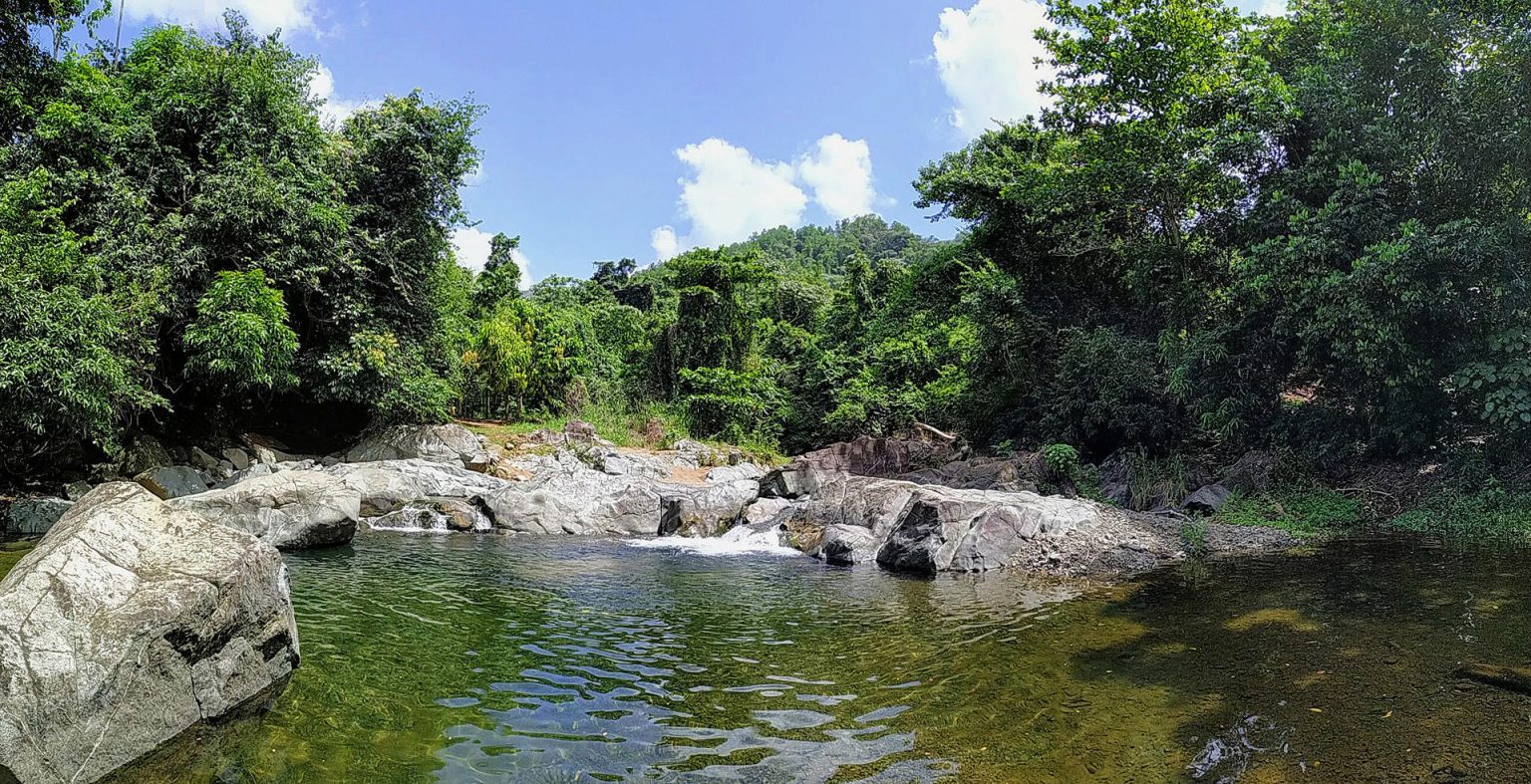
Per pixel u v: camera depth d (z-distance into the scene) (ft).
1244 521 37.06
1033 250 68.54
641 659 18.75
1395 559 26.63
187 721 13.76
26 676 11.68
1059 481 51.08
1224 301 50.55
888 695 15.94
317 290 56.24
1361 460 41.29
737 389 94.68
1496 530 29.78
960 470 55.72
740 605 25.36
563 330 97.76
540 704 15.44
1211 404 45.62
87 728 12.01
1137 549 32.63
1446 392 36.52
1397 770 11.08
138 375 45.16
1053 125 64.08
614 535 45.73
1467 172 35.94
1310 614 20.15
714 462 77.36
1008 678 16.78
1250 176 46.80
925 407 87.20
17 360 34.04
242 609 15.44
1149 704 14.70
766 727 14.23
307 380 59.67
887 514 38.93
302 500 36.91
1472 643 16.43
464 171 68.54
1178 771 11.80
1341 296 35.19
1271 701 14.21
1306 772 11.32
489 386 86.22
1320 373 42.70
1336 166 38.99
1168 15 50.37
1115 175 51.90
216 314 47.50
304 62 66.39
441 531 45.21
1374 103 39.14
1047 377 64.13
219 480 52.54
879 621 22.91
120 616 13.19
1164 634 19.75
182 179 51.96
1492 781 10.49
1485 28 35.22
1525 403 31.22
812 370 105.29
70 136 47.03
